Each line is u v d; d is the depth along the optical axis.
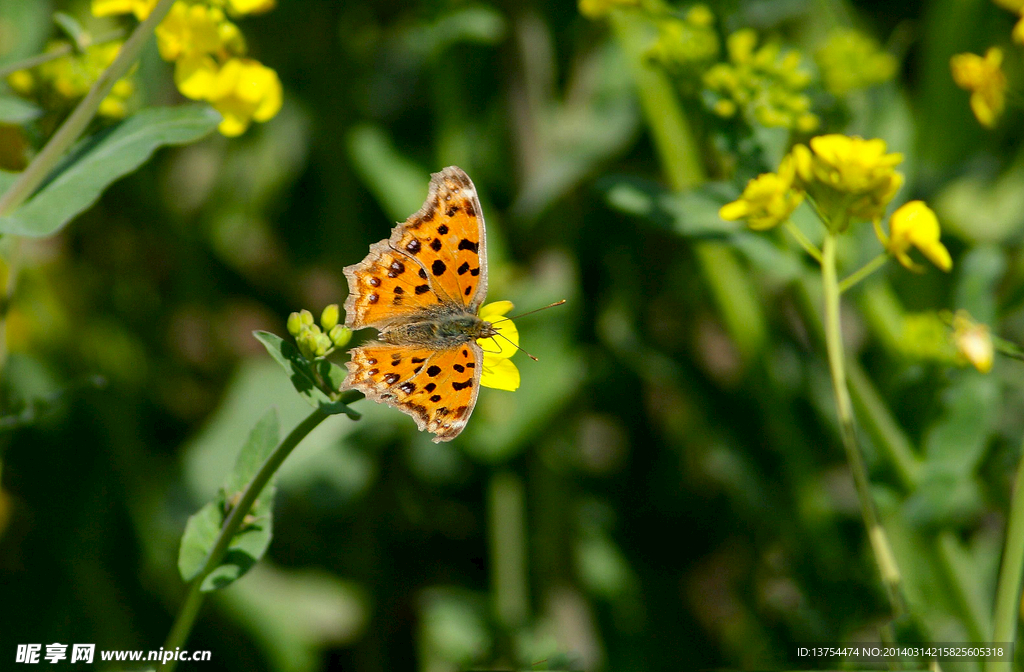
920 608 1.35
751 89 1.33
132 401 1.43
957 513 1.35
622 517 1.43
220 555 1.27
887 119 1.40
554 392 1.40
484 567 1.43
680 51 1.33
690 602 1.42
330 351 1.27
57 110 1.31
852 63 1.35
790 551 1.38
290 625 1.41
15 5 1.42
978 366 1.32
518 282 1.42
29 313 1.42
